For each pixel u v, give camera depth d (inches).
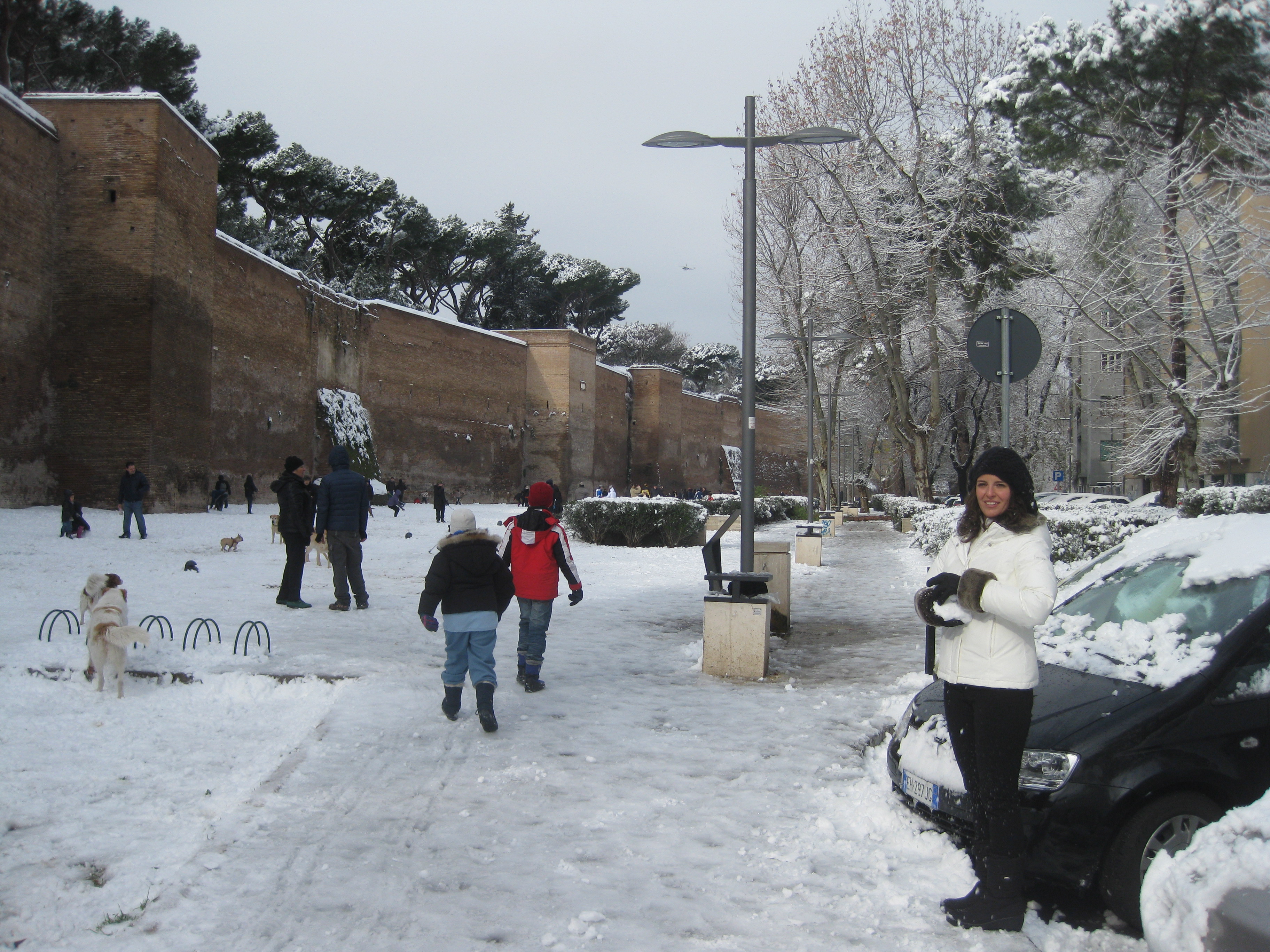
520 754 239.3
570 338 2979.8
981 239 1223.5
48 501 1334.9
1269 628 178.5
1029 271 1136.8
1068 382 1505.9
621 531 1029.2
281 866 170.4
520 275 3454.7
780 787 217.6
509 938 146.3
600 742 251.8
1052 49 924.0
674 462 3617.1
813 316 1291.8
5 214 1242.6
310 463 1999.3
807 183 1290.6
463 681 273.6
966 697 158.9
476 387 2689.5
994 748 154.9
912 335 1332.4
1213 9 799.1
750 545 376.8
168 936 144.9
